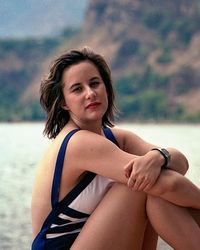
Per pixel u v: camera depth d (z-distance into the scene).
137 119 100.44
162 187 3.22
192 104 104.19
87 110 3.49
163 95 106.25
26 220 5.92
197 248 3.24
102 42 120.12
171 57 114.62
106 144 3.35
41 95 3.62
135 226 3.30
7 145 17.73
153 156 3.28
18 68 122.88
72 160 3.38
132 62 116.69
